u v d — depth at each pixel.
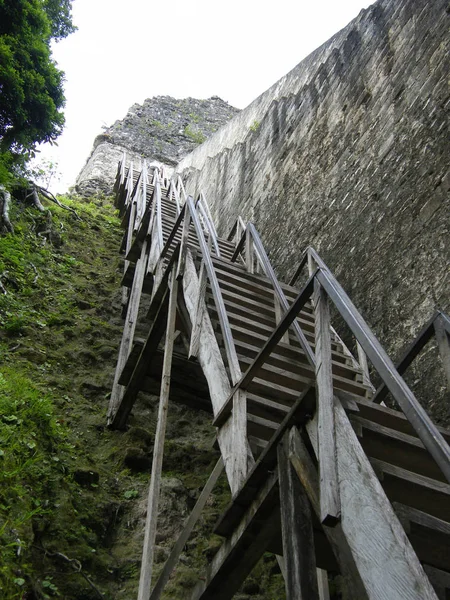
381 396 3.29
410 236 4.99
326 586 3.32
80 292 8.02
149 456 5.20
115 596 3.78
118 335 7.23
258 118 13.60
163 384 3.87
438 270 4.48
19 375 5.41
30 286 7.46
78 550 3.91
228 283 5.30
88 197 13.72
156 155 19.81
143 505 4.61
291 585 2.05
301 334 3.84
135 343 5.14
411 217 5.08
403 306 4.70
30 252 8.34
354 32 8.19
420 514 2.18
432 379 4.10
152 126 21.41
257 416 3.34
